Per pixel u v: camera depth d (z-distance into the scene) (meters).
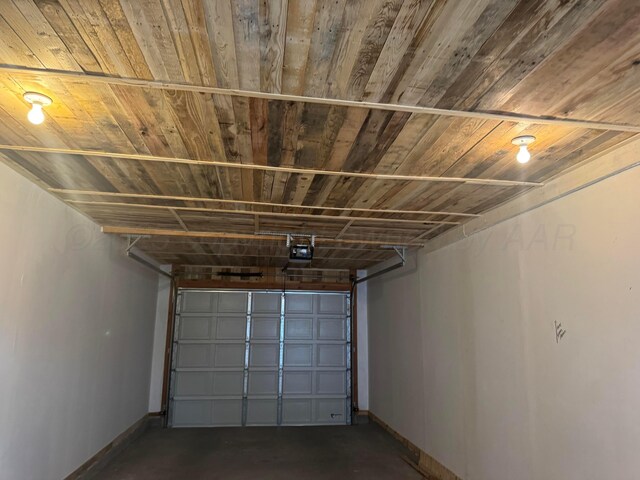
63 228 3.56
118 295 5.14
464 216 3.85
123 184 3.02
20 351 3.01
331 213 3.75
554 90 1.74
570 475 2.68
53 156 2.53
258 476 4.61
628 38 1.42
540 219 3.07
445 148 2.34
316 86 1.70
